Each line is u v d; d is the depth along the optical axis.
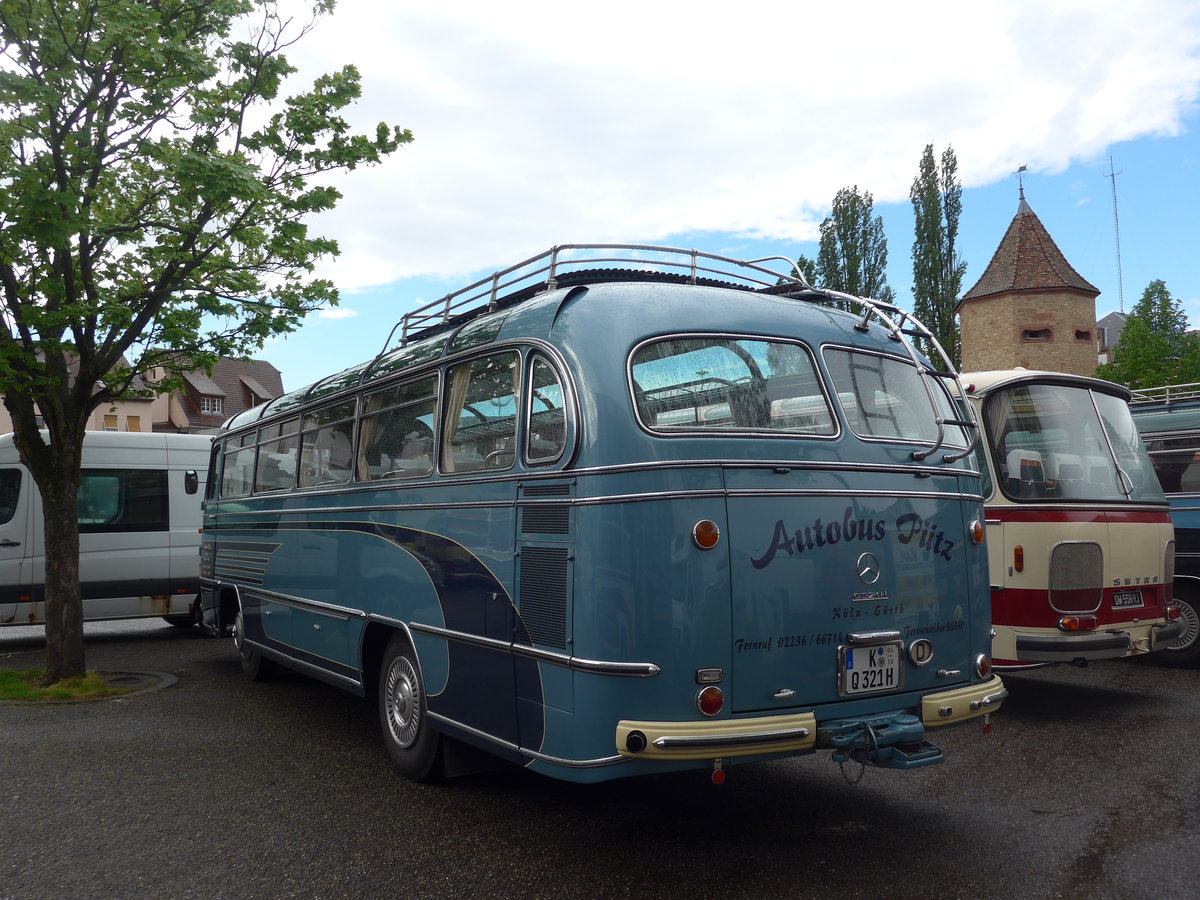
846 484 4.54
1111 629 7.29
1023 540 7.23
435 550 5.47
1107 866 4.32
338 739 7.07
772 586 4.23
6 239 8.17
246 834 4.95
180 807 5.41
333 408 7.36
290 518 8.02
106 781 5.96
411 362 6.13
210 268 9.41
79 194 8.44
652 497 4.07
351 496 6.74
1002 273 34.75
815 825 4.97
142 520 13.20
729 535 4.16
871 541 4.57
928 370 5.09
